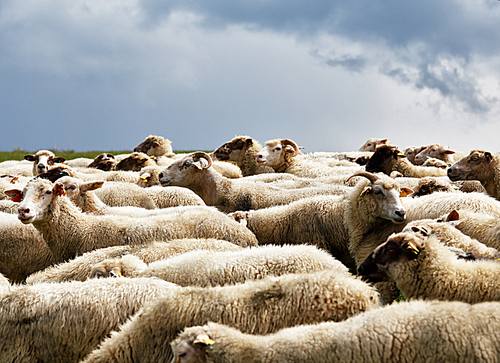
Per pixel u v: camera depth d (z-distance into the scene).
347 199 8.88
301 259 6.25
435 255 5.79
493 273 5.48
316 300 5.13
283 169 15.04
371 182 8.48
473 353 4.14
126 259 6.65
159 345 5.05
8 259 8.82
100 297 5.59
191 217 8.58
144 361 5.05
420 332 4.27
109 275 6.42
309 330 4.52
